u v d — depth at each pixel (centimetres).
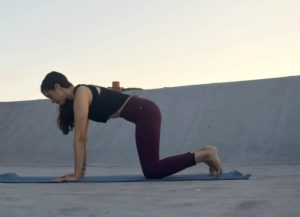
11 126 1029
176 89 945
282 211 254
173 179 430
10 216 270
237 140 745
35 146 920
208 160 429
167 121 856
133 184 402
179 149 774
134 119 429
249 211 258
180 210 268
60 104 426
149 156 426
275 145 706
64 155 859
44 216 265
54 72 420
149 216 255
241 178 427
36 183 431
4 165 801
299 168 565
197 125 818
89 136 884
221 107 842
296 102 787
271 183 387
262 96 830
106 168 679
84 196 331
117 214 263
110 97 426
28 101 1113
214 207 274
